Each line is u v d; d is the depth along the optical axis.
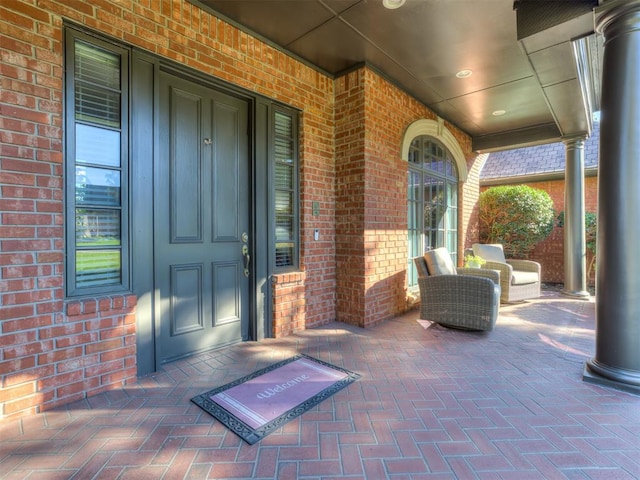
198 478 1.57
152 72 2.66
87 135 2.34
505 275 5.19
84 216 2.34
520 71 4.06
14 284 2.01
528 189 7.37
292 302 3.74
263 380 2.57
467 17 3.06
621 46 2.37
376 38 3.40
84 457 1.71
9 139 1.98
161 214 2.84
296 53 3.70
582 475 1.58
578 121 5.12
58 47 2.16
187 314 3.03
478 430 1.94
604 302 2.52
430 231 5.50
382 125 4.15
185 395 2.34
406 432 1.92
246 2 2.87
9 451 1.75
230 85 3.17
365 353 3.13
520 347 3.29
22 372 2.04
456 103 5.04
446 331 3.81
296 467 1.64
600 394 2.34
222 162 3.29
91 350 2.32
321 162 4.03
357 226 3.96
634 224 2.37
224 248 3.31
